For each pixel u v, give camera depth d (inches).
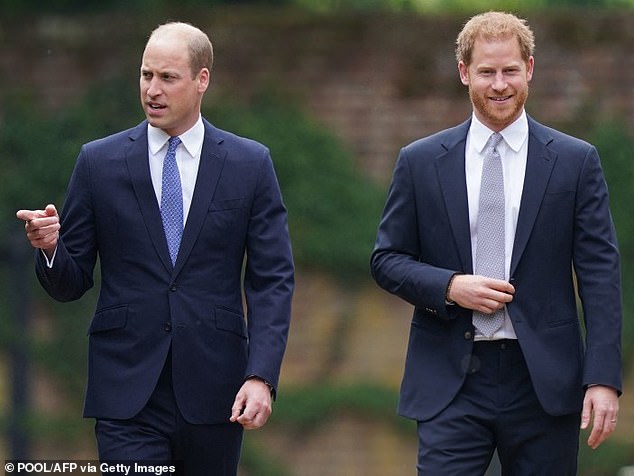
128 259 717.3
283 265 727.7
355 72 1571.1
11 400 1552.7
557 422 706.2
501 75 695.1
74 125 1582.2
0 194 1567.4
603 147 1541.6
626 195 1535.4
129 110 1584.6
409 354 729.6
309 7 1712.6
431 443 705.0
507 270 705.0
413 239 730.8
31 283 1557.6
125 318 713.0
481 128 714.2
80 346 1562.5
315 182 1553.9
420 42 1573.6
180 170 722.2
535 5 1717.5
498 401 702.5
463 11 1606.8
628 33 1556.3
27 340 1555.1
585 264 708.0
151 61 706.8
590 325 699.4
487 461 712.4
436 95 1567.4
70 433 1557.6
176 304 710.5
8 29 1596.9
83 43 1594.5
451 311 708.0
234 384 721.6
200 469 730.8
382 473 1540.4
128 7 1621.6
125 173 719.7
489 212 707.4
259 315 717.9
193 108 721.0
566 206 708.7
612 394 693.3
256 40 1577.3
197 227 714.8
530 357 695.7
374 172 1561.3
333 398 1540.4
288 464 1542.8
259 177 730.2
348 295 1550.2
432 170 721.0
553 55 1560.0
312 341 1547.7
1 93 1587.1
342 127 1567.4
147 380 708.0
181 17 1590.8
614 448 1524.4
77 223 723.4
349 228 1547.7
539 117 1557.6
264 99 1567.4
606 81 1556.3
